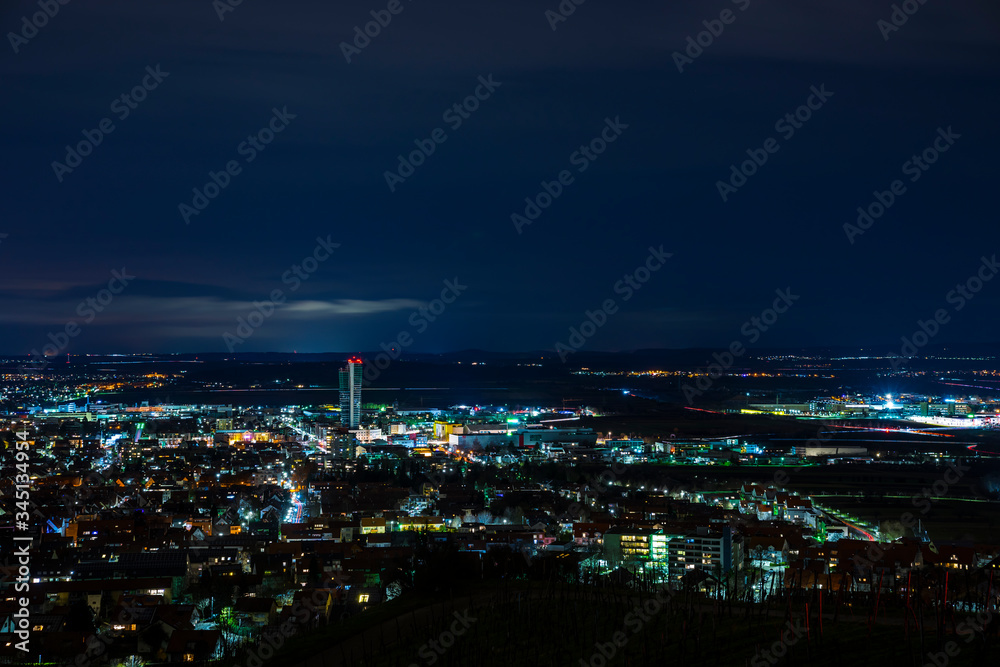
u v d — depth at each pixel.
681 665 156.00
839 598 189.25
